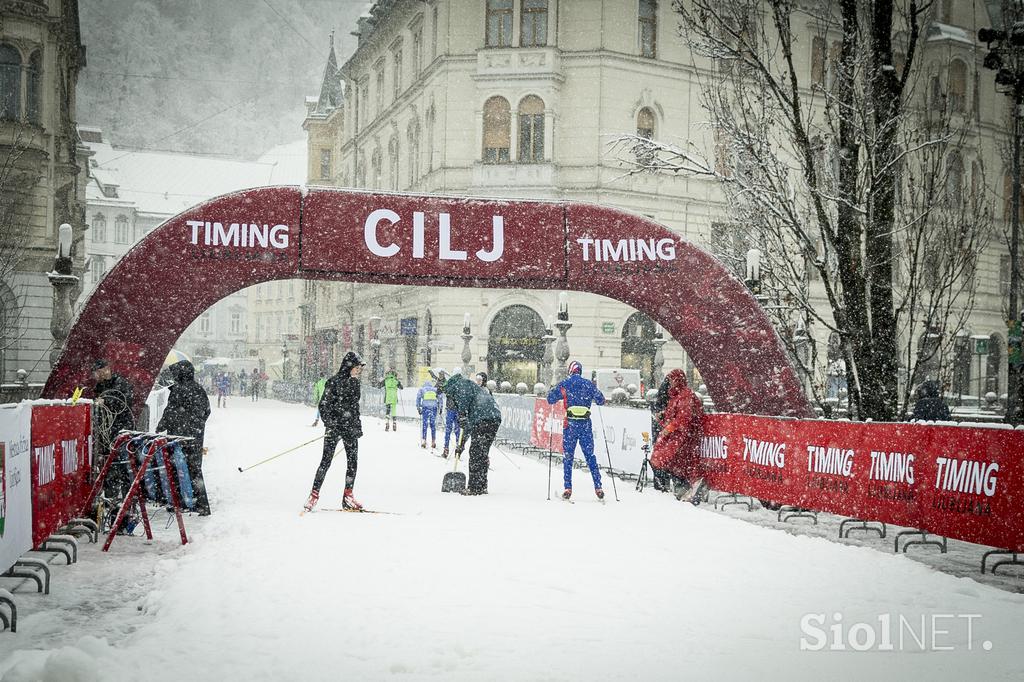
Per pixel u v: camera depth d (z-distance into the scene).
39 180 30.88
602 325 36.75
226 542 8.68
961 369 40.34
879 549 9.33
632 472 15.38
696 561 8.02
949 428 8.63
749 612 6.24
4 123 29.69
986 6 40.00
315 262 12.42
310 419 34.62
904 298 14.47
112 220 104.81
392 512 10.91
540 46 36.59
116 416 9.83
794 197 15.23
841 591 6.96
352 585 6.84
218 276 12.10
